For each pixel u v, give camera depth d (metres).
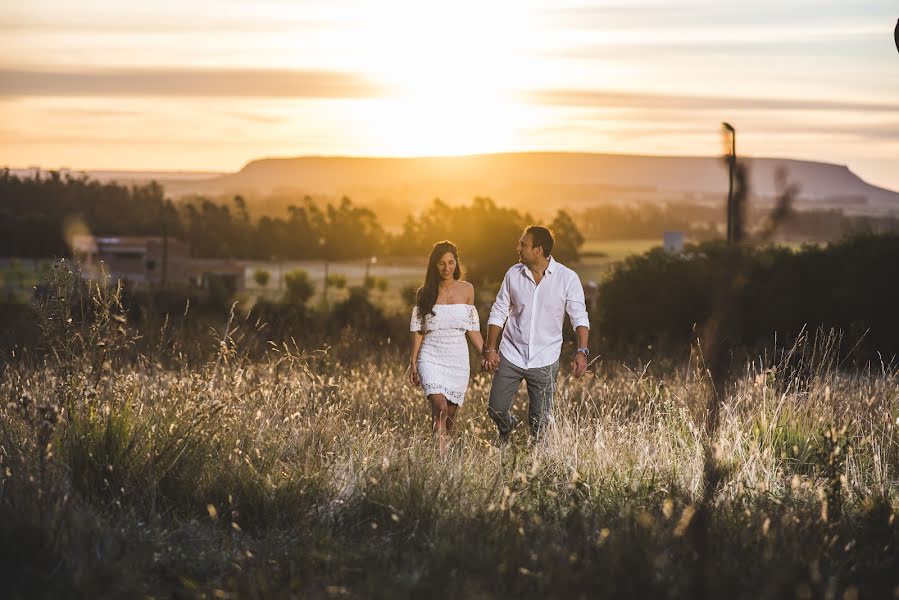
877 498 6.02
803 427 7.78
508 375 8.54
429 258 8.54
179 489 5.90
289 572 4.89
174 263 170.38
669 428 7.58
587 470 6.58
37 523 4.93
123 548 5.07
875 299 18.14
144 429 6.34
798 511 5.75
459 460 6.78
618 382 10.49
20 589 4.46
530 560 4.83
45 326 6.86
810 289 18.94
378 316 22.70
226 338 8.45
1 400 7.16
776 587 4.25
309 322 18.02
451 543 5.14
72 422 6.25
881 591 4.68
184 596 4.63
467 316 8.50
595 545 5.00
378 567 4.93
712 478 5.10
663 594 4.35
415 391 9.96
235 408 7.18
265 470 6.29
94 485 5.86
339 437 7.48
